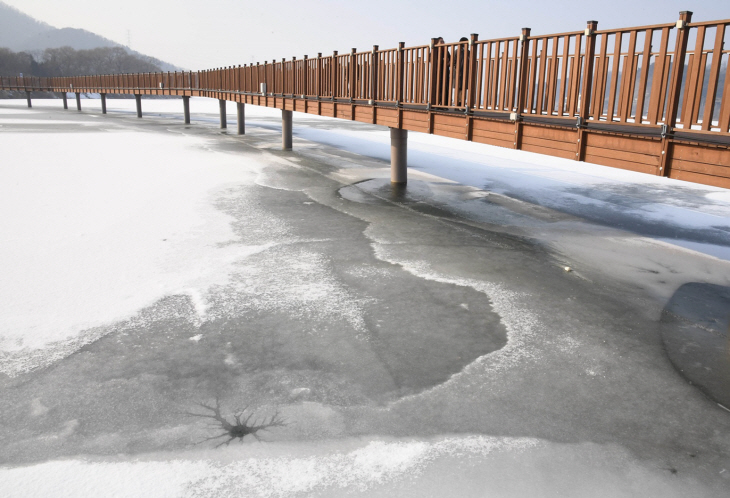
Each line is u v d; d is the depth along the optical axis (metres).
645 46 6.54
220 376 4.88
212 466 3.72
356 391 4.68
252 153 20.86
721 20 5.52
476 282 7.42
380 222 10.67
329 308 6.42
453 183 15.54
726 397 4.70
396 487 3.55
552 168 19.50
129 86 44.50
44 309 6.17
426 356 5.32
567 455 3.90
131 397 4.52
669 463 3.84
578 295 7.04
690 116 6.05
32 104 71.06
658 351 5.53
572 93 7.74
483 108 9.63
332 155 21.28
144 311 6.21
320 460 3.80
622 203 13.28
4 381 4.71
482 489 3.54
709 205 13.26
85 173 15.12
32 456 3.79
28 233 9.13
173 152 20.31
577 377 4.98
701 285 7.50
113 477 3.59
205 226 9.96
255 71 24.94
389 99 12.84
